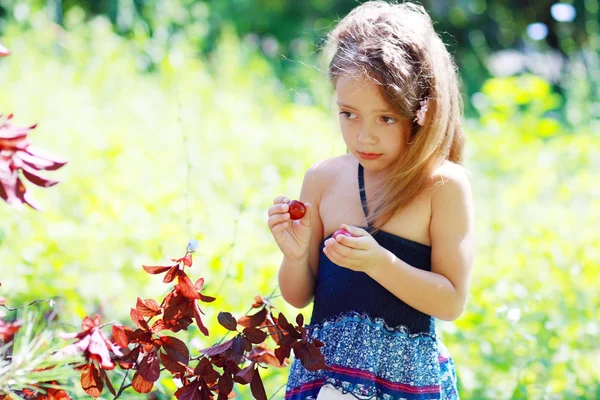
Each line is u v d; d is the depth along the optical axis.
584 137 7.18
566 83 10.29
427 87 2.39
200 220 4.73
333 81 2.47
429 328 2.46
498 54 12.21
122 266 4.22
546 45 12.20
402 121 2.38
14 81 7.44
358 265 2.29
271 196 5.53
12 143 1.82
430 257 2.45
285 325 2.28
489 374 3.60
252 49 10.07
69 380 2.62
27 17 8.77
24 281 3.89
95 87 7.86
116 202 4.61
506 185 6.45
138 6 10.59
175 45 8.91
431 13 12.35
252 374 2.30
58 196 5.11
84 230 4.47
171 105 7.40
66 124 6.50
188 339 3.30
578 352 3.93
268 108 8.36
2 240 4.27
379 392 2.38
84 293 3.94
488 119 7.41
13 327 2.27
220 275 3.91
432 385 2.42
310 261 2.60
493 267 4.60
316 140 6.99
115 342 2.30
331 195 2.58
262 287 3.97
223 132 6.96
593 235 5.17
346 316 2.41
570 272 4.50
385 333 2.40
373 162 2.40
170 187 5.29
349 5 12.70
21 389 2.18
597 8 12.02
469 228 2.42
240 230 4.66
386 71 2.30
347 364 2.35
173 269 2.30
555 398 3.64
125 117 7.00
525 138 7.26
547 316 4.01
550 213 5.64
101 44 8.47
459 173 2.45
